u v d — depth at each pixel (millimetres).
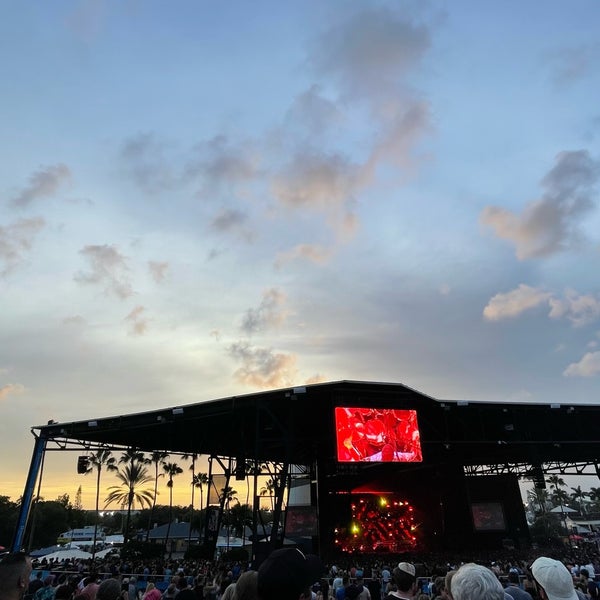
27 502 23734
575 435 35875
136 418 25812
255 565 21969
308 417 30844
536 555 28453
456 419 32500
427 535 37094
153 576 19812
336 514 37250
